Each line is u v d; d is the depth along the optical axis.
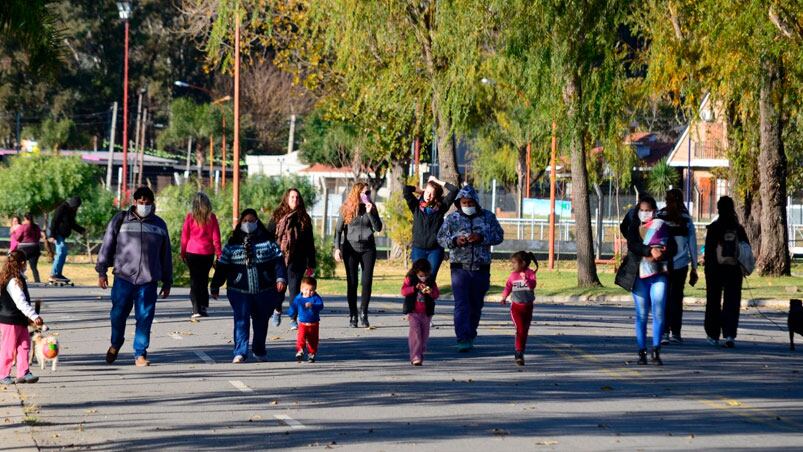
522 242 197.00
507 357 55.38
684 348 60.69
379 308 84.88
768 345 64.19
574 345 60.69
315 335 52.88
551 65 102.38
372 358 54.62
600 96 104.56
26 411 39.44
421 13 113.50
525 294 52.19
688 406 41.50
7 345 46.22
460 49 106.62
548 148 172.25
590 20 102.25
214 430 36.22
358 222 67.19
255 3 139.88
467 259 56.66
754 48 100.75
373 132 171.88
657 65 111.50
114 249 51.88
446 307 89.06
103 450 33.06
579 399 42.84
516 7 101.50
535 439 34.75
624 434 35.72
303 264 64.75
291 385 45.88
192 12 183.38
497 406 41.00
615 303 107.06
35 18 53.19
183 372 49.69
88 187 188.62
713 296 62.41
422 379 47.78
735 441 34.81
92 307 82.56
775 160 133.00
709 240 62.25
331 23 117.00
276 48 168.00
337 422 37.66
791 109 128.25
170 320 72.25
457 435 35.38
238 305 52.88
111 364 52.19
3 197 188.25
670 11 111.69
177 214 135.75
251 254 52.69
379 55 118.00
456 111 111.12
